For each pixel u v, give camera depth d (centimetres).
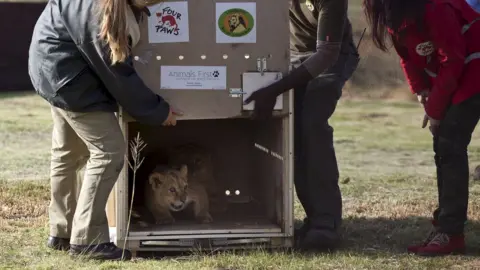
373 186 1334
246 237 905
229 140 1108
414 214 1127
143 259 880
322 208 922
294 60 956
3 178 1343
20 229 1014
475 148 1709
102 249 864
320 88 918
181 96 862
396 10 843
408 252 921
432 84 911
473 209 1136
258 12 864
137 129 1077
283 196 907
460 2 875
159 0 823
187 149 1064
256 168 1062
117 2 787
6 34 2628
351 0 1822
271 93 862
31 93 2581
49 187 1255
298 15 931
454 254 903
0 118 2091
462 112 875
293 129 903
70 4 822
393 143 1861
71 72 825
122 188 877
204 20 858
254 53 867
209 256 882
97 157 852
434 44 854
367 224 1069
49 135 1862
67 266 837
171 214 996
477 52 867
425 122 941
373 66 2388
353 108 2331
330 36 861
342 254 901
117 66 812
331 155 923
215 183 1070
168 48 857
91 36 809
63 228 917
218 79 865
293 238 923
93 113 838
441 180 912
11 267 840
